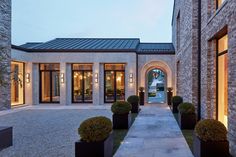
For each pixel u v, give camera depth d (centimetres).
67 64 1975
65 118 1298
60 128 1028
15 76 1173
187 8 1305
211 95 962
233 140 614
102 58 1948
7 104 1642
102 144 567
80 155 569
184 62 1453
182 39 1548
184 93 1468
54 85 2020
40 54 1958
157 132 939
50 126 1075
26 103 1942
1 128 743
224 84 867
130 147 729
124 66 1997
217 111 941
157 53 2022
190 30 1195
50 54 1958
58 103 2014
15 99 1855
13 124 1127
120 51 1944
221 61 903
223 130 564
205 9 996
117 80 2006
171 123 1130
